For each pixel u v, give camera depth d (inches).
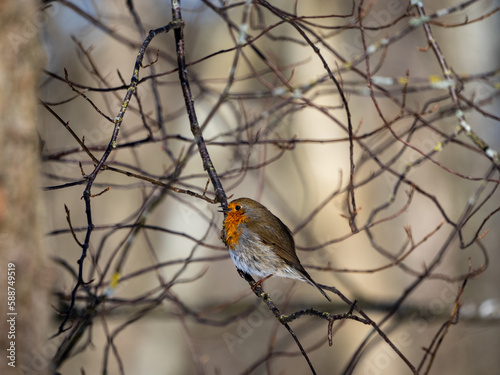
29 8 145.6
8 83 141.9
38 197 146.6
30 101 145.6
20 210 141.9
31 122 145.3
